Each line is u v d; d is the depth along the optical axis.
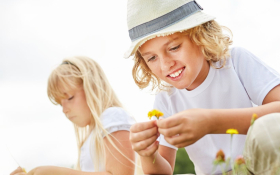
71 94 1.80
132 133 1.22
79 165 1.97
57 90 1.80
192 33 1.41
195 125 1.09
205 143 1.71
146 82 1.83
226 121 1.15
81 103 1.80
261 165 0.95
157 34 1.36
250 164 0.98
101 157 1.70
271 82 1.48
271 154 0.92
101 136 1.69
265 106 1.24
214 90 1.65
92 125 1.81
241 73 1.61
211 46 1.50
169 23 1.41
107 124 1.67
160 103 1.87
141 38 1.40
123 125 1.68
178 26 1.38
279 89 1.46
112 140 1.65
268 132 0.92
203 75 1.64
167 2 1.42
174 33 1.37
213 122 1.13
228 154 1.64
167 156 1.75
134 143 1.21
